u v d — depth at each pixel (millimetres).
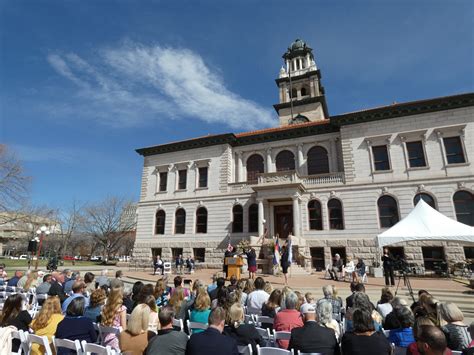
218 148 34594
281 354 4375
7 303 6188
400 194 25547
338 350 4812
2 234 62000
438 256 22984
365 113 27781
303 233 27766
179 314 7449
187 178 35125
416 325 4633
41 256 65062
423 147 25859
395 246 24375
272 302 7414
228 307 6145
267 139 33375
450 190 24062
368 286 17000
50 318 5777
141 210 36250
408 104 26266
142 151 38281
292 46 52969
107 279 12609
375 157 27625
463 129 24719
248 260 18281
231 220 31016
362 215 26312
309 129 31266
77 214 58719
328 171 30141
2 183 30062
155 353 4344
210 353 4129
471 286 15555
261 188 28312
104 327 5863
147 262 33594
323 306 5660
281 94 49406
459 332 5328
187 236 32656
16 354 5047
